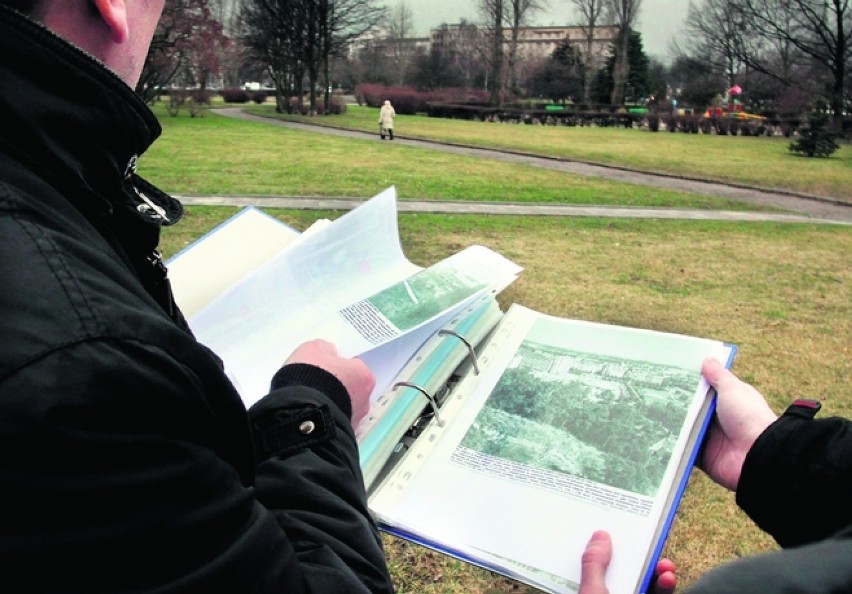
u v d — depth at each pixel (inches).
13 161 31.9
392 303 60.2
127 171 38.2
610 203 514.9
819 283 299.7
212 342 59.7
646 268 312.7
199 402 31.0
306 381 45.3
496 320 63.1
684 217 467.2
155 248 40.9
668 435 48.2
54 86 32.4
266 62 2022.6
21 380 26.2
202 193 471.8
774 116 1900.8
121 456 27.5
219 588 29.6
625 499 45.1
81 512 26.6
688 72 2780.5
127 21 36.9
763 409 49.2
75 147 33.4
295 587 32.4
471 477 48.5
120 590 27.5
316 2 1785.2
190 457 29.7
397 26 3309.5
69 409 26.4
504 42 2420.0
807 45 1754.4
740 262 333.4
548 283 280.2
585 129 1664.6
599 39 2755.9
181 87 1800.0
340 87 3385.8
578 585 41.6
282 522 37.5
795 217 501.4
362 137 1105.4
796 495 41.3
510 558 43.5
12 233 29.3
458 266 66.7
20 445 25.7
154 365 29.4
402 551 115.6
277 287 62.7
